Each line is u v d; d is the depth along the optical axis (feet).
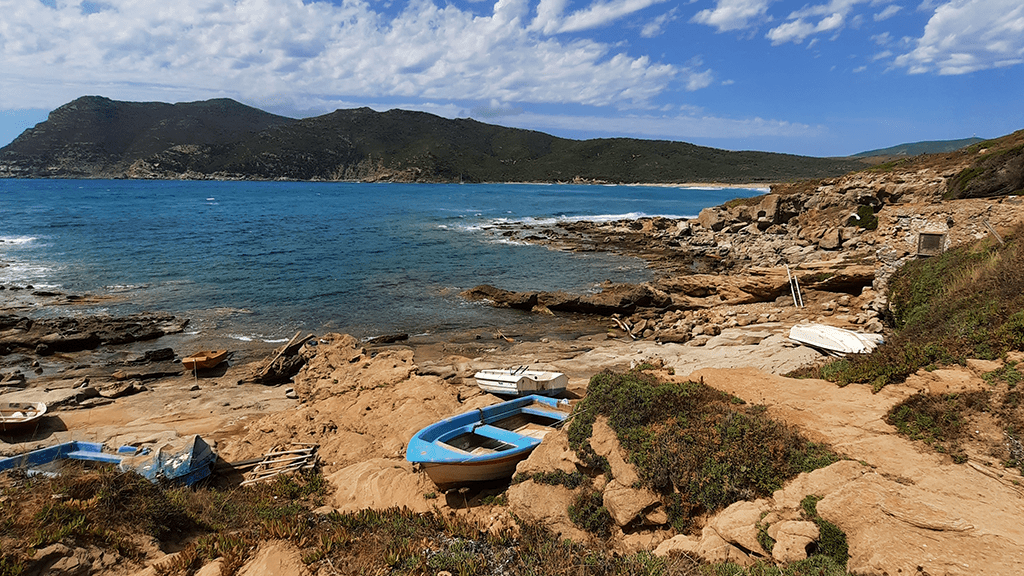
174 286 109.40
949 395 25.54
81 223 205.87
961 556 17.15
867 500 20.29
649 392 30.09
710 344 67.21
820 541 19.74
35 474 29.99
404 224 234.17
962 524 18.30
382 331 84.33
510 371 56.03
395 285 115.85
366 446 43.32
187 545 24.97
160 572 21.12
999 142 119.65
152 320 84.94
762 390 32.01
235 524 28.55
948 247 59.62
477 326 88.12
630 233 203.10
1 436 45.91
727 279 95.96
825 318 72.54
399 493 34.06
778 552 19.76
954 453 22.41
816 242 135.33
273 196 432.25
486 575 20.88
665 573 19.52
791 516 21.27
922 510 19.27
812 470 23.26
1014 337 28.17
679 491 25.02
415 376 55.83
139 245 156.15
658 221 214.07
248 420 51.47
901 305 55.72
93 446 41.16
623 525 25.26
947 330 34.47
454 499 32.96
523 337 82.33
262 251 152.76
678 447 26.30
